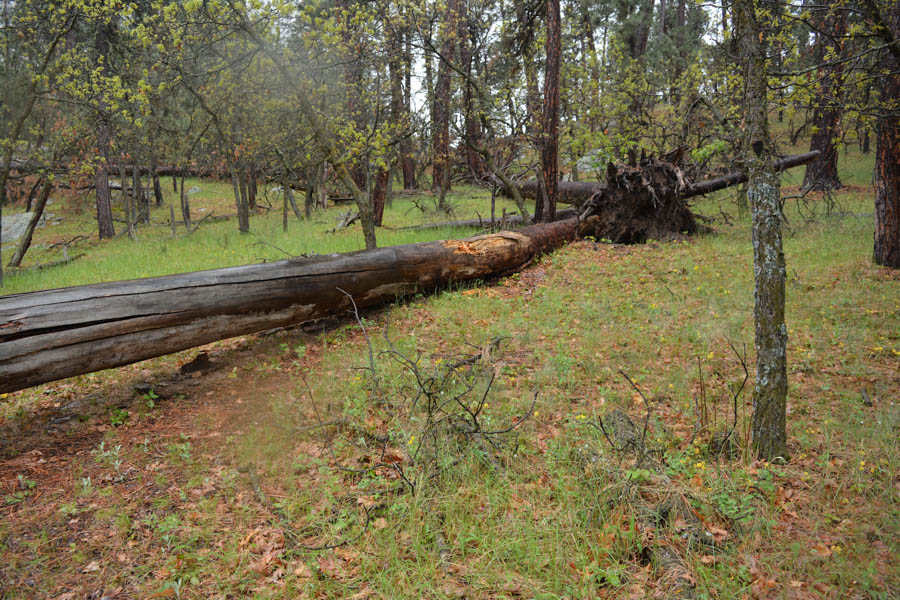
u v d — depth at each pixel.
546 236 11.38
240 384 5.68
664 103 19.81
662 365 5.77
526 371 5.75
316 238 14.99
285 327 7.10
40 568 3.12
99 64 14.56
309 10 9.03
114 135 18.75
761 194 3.84
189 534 3.38
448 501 3.60
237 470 4.04
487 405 4.87
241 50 10.51
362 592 2.94
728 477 3.68
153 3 9.38
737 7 3.88
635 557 3.12
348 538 3.34
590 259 10.95
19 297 4.75
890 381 5.07
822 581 2.85
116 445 4.42
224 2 9.08
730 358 5.82
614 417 4.48
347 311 7.57
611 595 2.85
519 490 3.74
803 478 3.69
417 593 2.89
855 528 3.20
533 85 15.54
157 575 3.08
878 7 7.48
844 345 5.91
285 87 11.20
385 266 7.86
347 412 4.79
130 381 5.75
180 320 5.55
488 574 3.00
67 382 5.72
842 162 24.36
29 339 4.59
